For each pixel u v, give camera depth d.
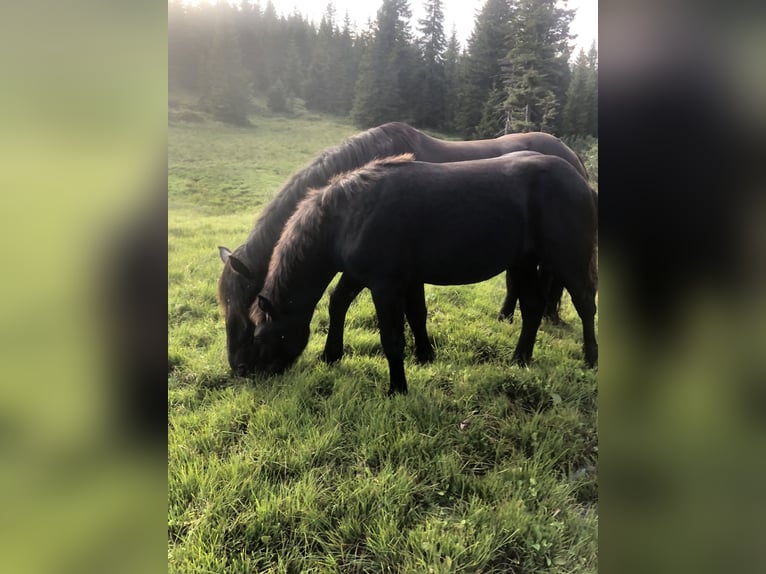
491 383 2.68
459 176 2.63
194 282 3.34
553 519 1.92
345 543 1.86
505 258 2.77
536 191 2.73
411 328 3.03
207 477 2.08
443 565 1.73
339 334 2.99
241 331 2.89
